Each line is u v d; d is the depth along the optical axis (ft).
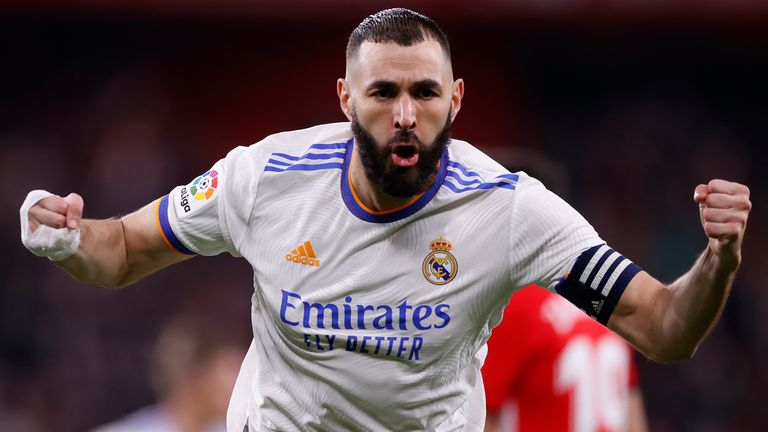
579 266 39.60
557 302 58.59
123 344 145.38
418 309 40.01
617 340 59.36
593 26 161.99
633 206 171.73
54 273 148.66
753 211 172.55
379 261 40.14
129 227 43.32
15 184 159.53
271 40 165.58
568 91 175.32
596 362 58.18
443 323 40.14
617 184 172.76
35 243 40.45
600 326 58.95
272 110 166.20
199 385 64.54
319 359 40.91
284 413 42.73
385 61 38.29
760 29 164.76
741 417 149.07
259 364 43.50
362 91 38.75
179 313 147.64
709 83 176.76
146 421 71.20
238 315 149.69
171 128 165.37
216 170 42.91
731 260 36.58
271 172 41.34
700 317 37.70
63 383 143.02
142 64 166.61
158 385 71.97
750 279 163.53
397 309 40.09
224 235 42.34
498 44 169.37
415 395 41.24
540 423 57.41
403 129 38.14
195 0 156.46
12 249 152.56
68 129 164.14
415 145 38.42
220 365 64.75
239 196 41.68
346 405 41.55
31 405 141.49
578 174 173.37
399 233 40.19
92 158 163.02
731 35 168.35
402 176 38.81
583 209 171.83
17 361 144.25
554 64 173.27
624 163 173.68
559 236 39.78
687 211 170.81
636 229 170.60
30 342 145.07
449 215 40.24
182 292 149.07
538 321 57.57
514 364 57.67
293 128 165.99
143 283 148.56
